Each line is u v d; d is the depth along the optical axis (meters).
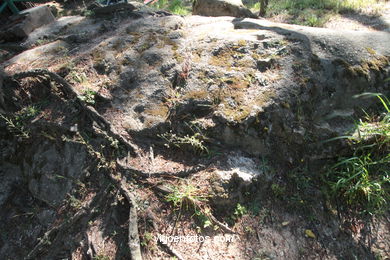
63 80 3.36
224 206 2.70
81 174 2.93
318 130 2.94
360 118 3.14
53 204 3.03
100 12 4.80
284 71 3.13
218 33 3.64
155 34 3.77
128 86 3.33
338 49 3.30
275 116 2.91
